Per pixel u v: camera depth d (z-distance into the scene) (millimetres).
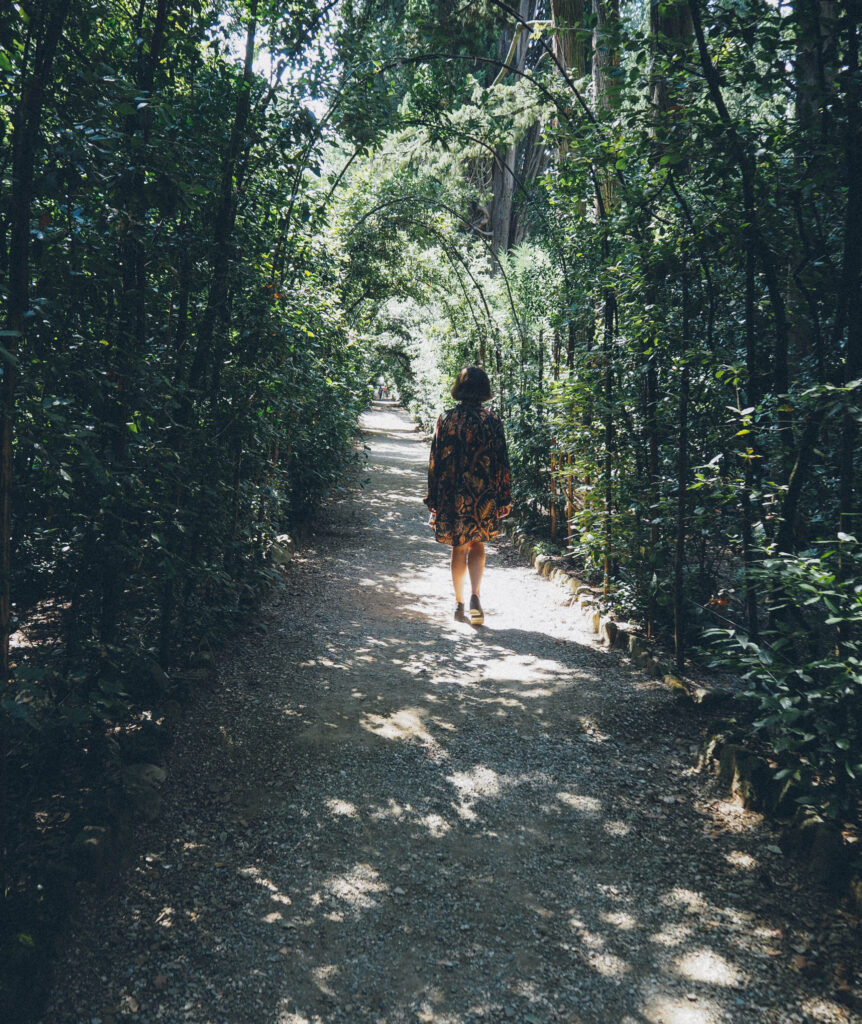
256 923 2182
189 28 3250
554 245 6156
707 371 3525
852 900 2234
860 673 2213
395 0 6000
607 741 3287
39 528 2961
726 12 2678
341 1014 1886
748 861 2471
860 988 1944
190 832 2586
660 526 4145
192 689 3555
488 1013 1897
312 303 5258
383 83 5156
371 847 2547
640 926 2199
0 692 1787
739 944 2119
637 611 4516
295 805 2768
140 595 3986
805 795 2588
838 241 3086
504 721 3467
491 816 2740
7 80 2100
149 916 2184
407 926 2193
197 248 3281
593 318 4926
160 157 2334
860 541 2424
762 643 3164
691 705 3586
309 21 3939
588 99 5137
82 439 2152
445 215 12359
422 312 16078
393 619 4961
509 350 8500
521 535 7160
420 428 18312
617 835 2635
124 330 2729
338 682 3867
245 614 4602
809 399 2410
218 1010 1882
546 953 2100
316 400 6156
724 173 2809
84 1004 1876
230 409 3805
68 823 2426
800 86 2531
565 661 4230
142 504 2873
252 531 4656
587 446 4660
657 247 3350
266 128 4020
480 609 4871
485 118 10281
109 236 2451
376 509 8898
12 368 1836
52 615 3932
